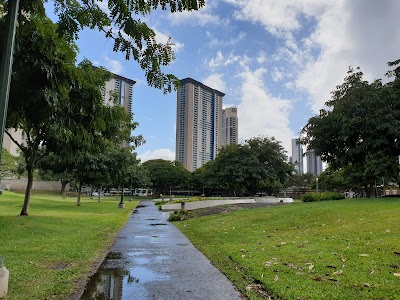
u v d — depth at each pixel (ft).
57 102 29.45
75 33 17.01
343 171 138.41
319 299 15.17
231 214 62.49
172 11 15.48
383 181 114.52
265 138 149.59
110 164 91.35
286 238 33.58
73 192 222.48
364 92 76.84
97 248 30.40
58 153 49.60
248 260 23.85
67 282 18.90
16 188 192.24
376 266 19.92
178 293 17.22
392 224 33.30
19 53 25.07
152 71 17.67
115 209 90.48
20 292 16.76
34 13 20.01
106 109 41.39
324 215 45.11
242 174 139.13
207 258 26.23
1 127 15.10
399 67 78.43
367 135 75.41
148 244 33.42
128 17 16.02
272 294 16.42
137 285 18.71
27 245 30.25
